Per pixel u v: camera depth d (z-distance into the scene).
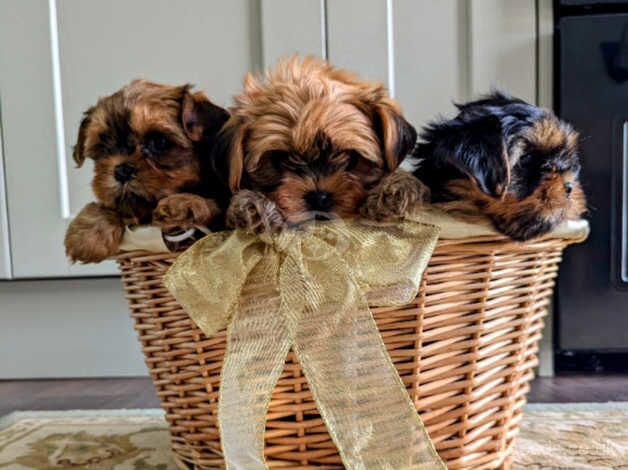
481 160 0.73
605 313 1.45
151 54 1.48
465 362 0.79
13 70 1.51
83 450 1.08
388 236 0.73
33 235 1.54
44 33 1.50
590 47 1.38
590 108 1.40
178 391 0.84
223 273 0.73
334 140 0.77
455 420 0.80
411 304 0.74
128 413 1.29
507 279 0.81
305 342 0.73
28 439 1.14
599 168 1.41
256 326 0.74
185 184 0.85
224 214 0.81
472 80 1.43
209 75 1.48
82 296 1.63
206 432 0.83
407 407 0.73
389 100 0.83
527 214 0.75
